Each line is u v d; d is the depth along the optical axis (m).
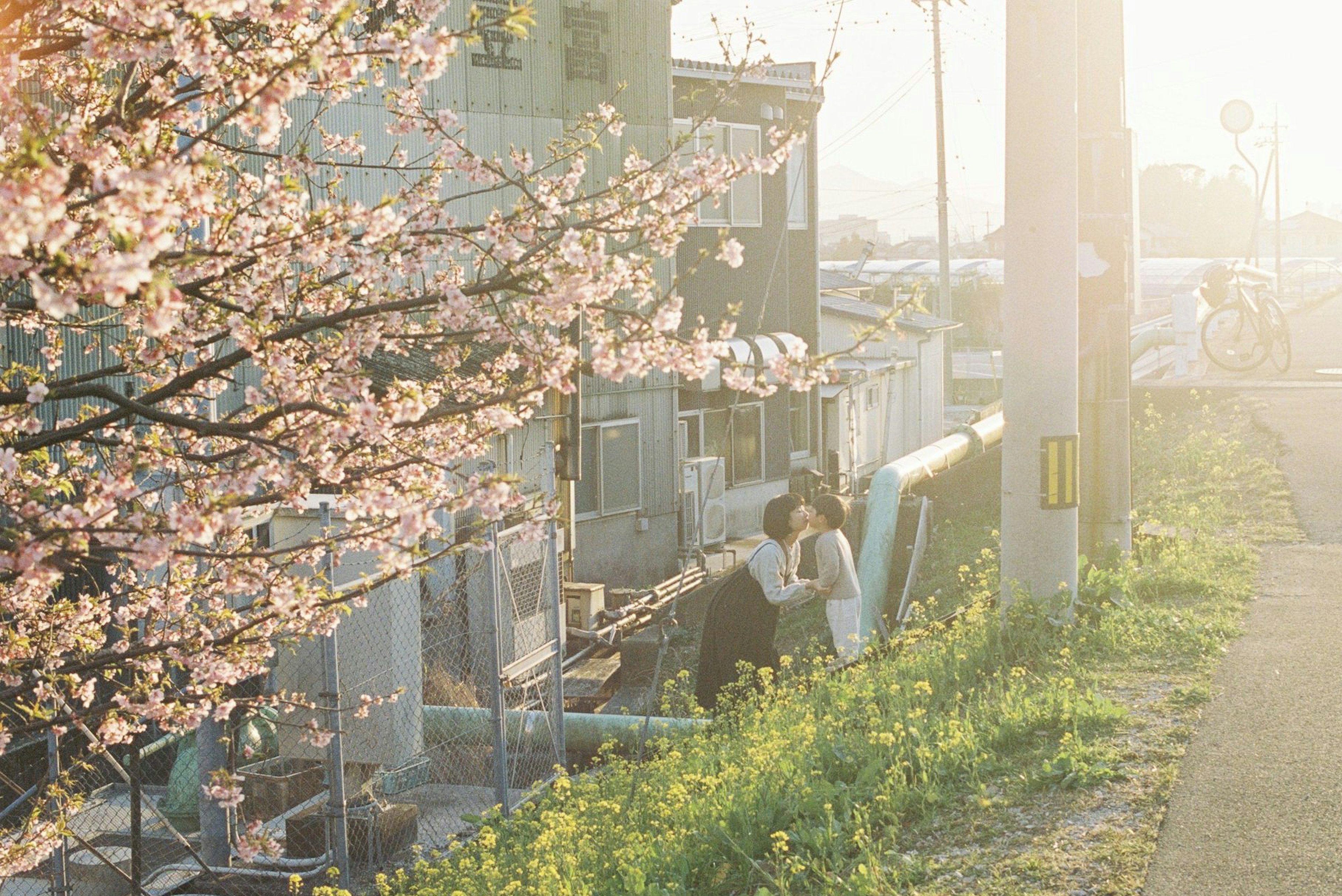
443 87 16.28
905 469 18.78
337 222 5.02
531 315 4.86
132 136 4.47
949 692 7.61
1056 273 8.25
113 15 4.61
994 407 28.72
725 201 22.69
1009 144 8.27
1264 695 6.73
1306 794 5.41
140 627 6.39
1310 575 9.39
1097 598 8.60
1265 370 25.64
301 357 5.42
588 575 19.27
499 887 6.45
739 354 21.45
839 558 10.34
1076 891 4.79
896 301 4.90
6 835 6.40
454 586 9.26
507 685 8.87
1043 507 8.33
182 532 4.05
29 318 5.75
